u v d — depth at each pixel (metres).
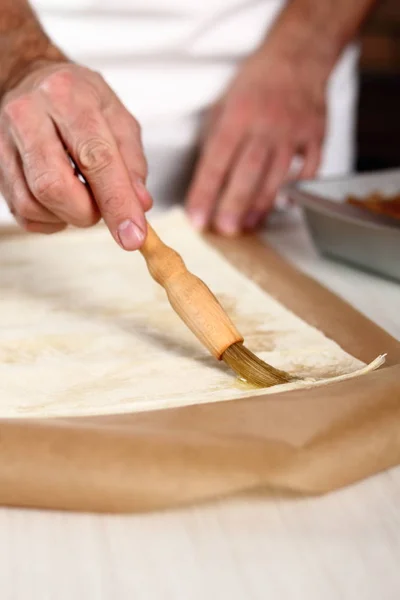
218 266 0.84
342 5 1.06
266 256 0.89
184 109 1.07
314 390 0.62
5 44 0.79
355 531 0.56
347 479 0.58
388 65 2.02
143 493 0.56
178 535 0.55
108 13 1.02
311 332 0.72
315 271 0.88
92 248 0.89
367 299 0.81
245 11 1.06
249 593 0.52
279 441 0.58
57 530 0.56
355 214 0.82
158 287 0.81
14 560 0.54
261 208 0.97
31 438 0.57
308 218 0.88
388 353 0.70
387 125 2.03
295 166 1.10
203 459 0.56
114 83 1.05
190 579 0.52
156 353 0.69
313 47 1.04
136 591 0.52
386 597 0.51
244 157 0.96
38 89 0.71
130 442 0.57
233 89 1.02
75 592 0.52
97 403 0.62
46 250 0.88
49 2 1.01
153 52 1.04
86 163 0.67
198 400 0.62
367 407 0.60
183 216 0.95
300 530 0.56
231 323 0.65
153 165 1.08
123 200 0.66
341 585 0.52
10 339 0.72
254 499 0.58
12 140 0.71
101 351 0.70
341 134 1.22
